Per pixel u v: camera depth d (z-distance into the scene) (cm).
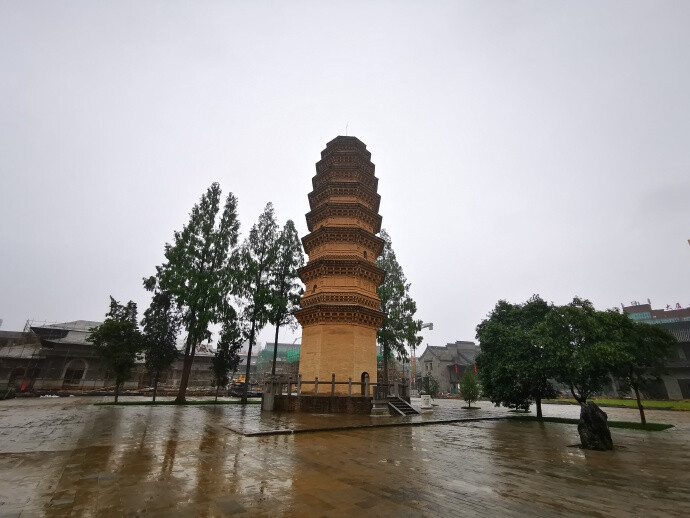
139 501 719
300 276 3238
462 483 872
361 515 655
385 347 4350
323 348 2756
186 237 3766
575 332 2388
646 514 680
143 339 3653
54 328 6284
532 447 1405
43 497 741
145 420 2044
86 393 5225
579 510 697
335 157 3566
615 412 3694
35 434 1530
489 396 2984
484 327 3047
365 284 3084
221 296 3759
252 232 4272
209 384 7294
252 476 898
